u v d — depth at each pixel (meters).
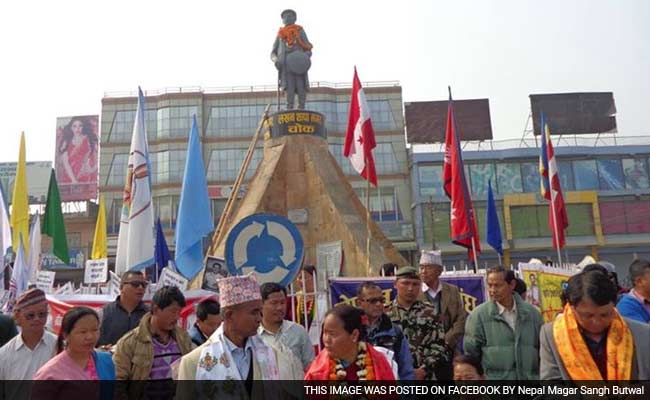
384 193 46.62
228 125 48.03
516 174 43.75
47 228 12.81
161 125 48.00
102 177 47.56
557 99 45.28
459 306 7.02
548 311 10.59
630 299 5.44
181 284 8.71
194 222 10.27
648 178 43.69
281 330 5.81
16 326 5.93
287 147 16.11
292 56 17.11
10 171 47.72
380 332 5.31
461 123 45.22
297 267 7.68
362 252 13.61
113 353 5.09
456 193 10.66
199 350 4.18
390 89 49.03
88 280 11.96
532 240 42.28
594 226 42.47
